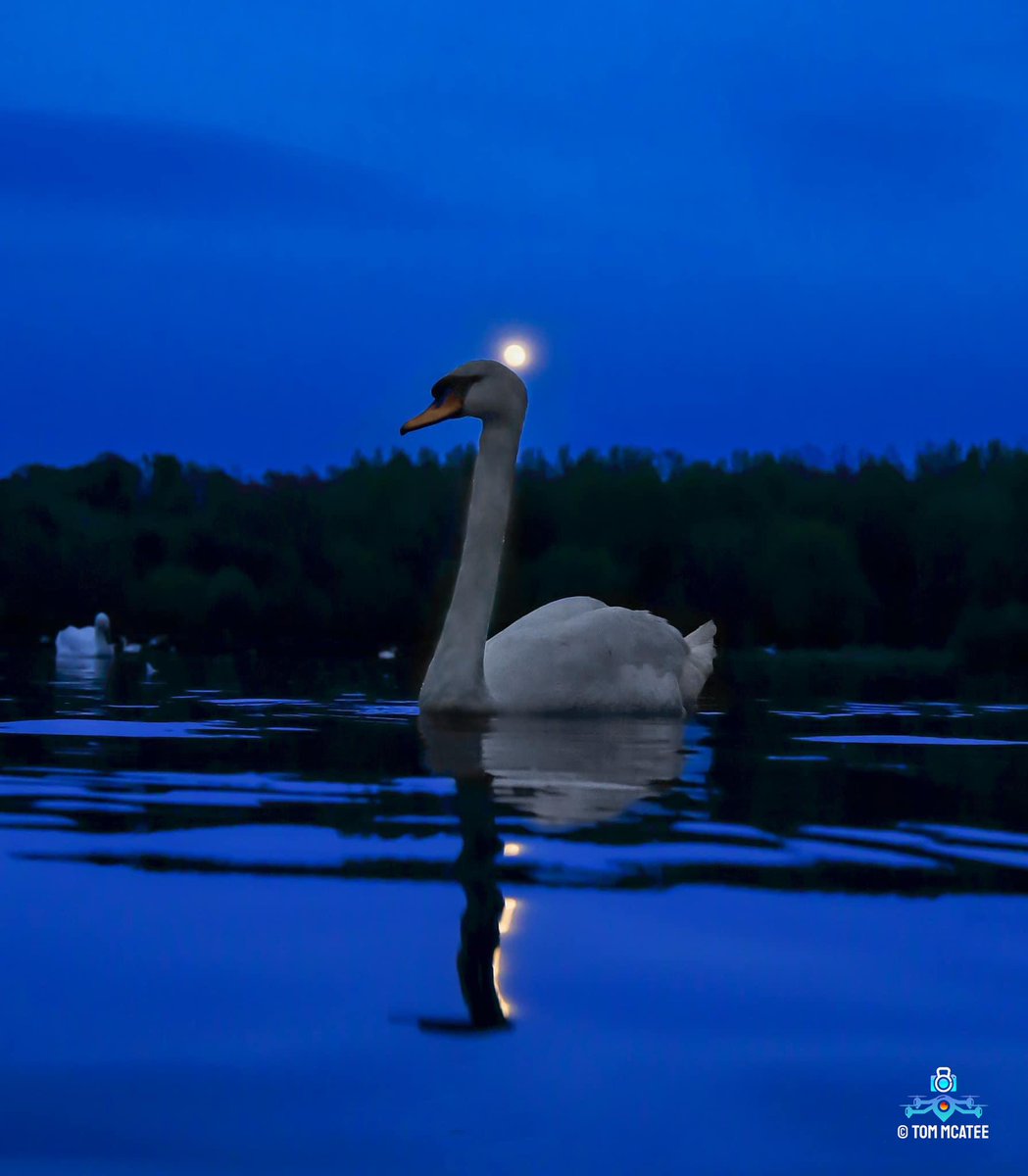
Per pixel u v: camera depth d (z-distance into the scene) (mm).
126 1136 2164
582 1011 2682
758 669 15180
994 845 4129
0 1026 2582
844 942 3121
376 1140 2152
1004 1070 2449
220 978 2838
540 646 8188
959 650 22547
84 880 3568
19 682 10961
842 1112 2275
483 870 3689
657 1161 2102
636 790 5078
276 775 5352
